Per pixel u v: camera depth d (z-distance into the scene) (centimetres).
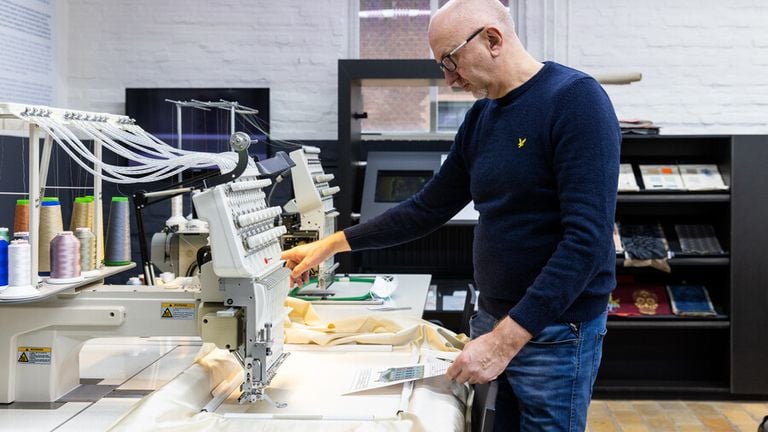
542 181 186
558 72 189
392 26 568
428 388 191
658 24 539
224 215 180
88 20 554
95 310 197
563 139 178
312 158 360
